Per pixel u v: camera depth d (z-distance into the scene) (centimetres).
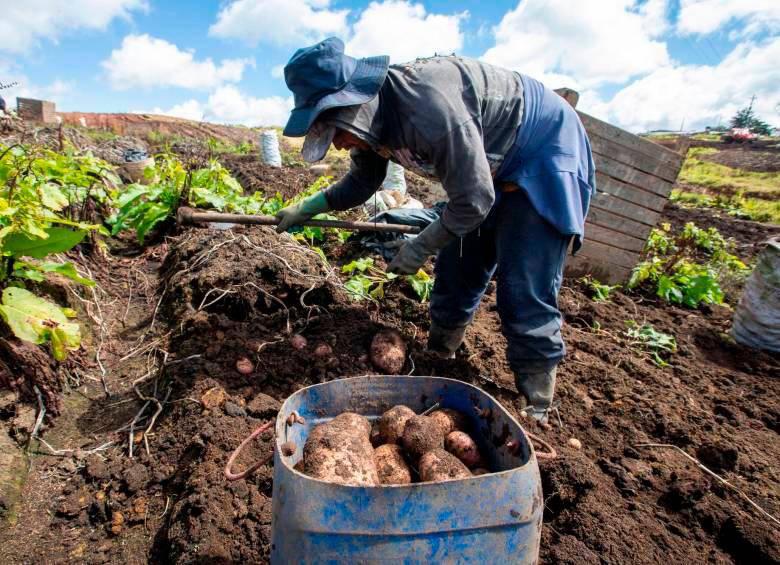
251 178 859
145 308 366
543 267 225
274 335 301
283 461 127
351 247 459
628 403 277
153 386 269
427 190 876
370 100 180
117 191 542
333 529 116
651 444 243
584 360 324
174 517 185
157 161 693
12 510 190
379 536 115
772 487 220
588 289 467
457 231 203
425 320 336
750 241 855
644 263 516
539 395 246
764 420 283
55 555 179
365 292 358
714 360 371
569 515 191
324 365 273
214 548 167
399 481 146
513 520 121
